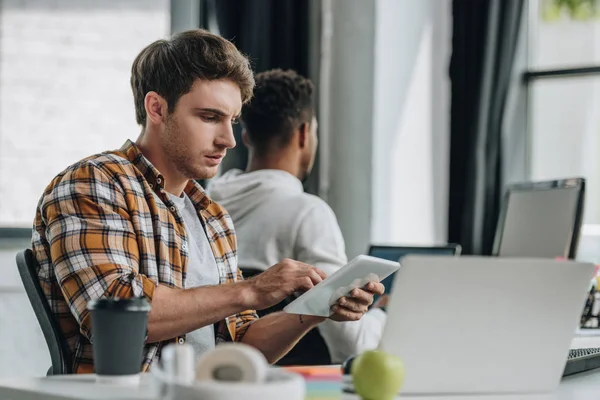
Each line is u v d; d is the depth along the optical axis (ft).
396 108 15.23
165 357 4.07
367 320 9.04
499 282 4.93
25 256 6.70
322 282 6.02
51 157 15.05
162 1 15.20
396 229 15.20
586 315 8.34
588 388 5.66
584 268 5.03
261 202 9.34
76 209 6.56
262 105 9.62
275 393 3.76
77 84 15.11
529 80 14.96
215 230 7.59
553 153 14.89
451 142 14.70
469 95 14.49
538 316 5.06
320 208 9.32
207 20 14.89
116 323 4.92
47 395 4.73
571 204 10.28
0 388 4.93
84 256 6.40
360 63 15.17
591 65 14.67
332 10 15.19
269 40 14.62
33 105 15.03
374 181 15.20
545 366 5.18
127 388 4.83
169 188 7.23
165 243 6.89
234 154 14.20
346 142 15.19
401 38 15.26
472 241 14.29
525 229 11.02
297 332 7.09
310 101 9.79
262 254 9.18
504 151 14.49
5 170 14.96
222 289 6.48
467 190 14.33
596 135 14.57
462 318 4.93
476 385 5.08
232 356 3.90
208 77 7.00
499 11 14.39
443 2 15.16
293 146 9.68
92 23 15.14
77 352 6.57
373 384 4.61
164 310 6.36
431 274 4.80
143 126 7.31
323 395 4.83
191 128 7.03
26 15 15.03
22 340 14.30
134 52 15.19
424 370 4.96
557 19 14.98
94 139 15.12
